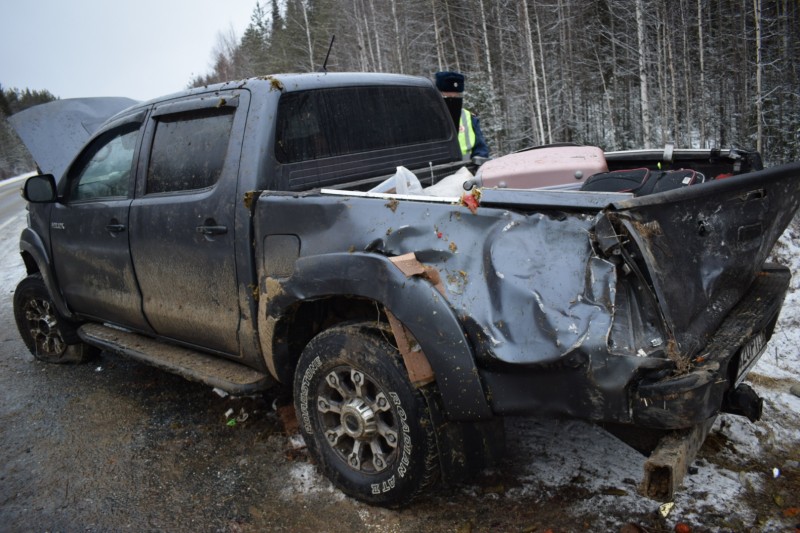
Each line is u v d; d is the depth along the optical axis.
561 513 2.60
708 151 3.39
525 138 29.80
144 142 3.76
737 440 3.04
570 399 2.09
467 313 2.24
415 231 2.45
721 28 26.06
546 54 29.81
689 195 2.15
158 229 3.54
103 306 4.20
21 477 3.36
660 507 2.56
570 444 3.12
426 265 2.39
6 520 2.96
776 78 24.47
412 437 2.47
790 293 5.42
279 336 3.01
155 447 3.56
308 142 3.32
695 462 2.88
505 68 31.58
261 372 3.25
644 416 1.95
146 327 3.95
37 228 4.66
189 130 3.50
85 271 4.25
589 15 31.48
